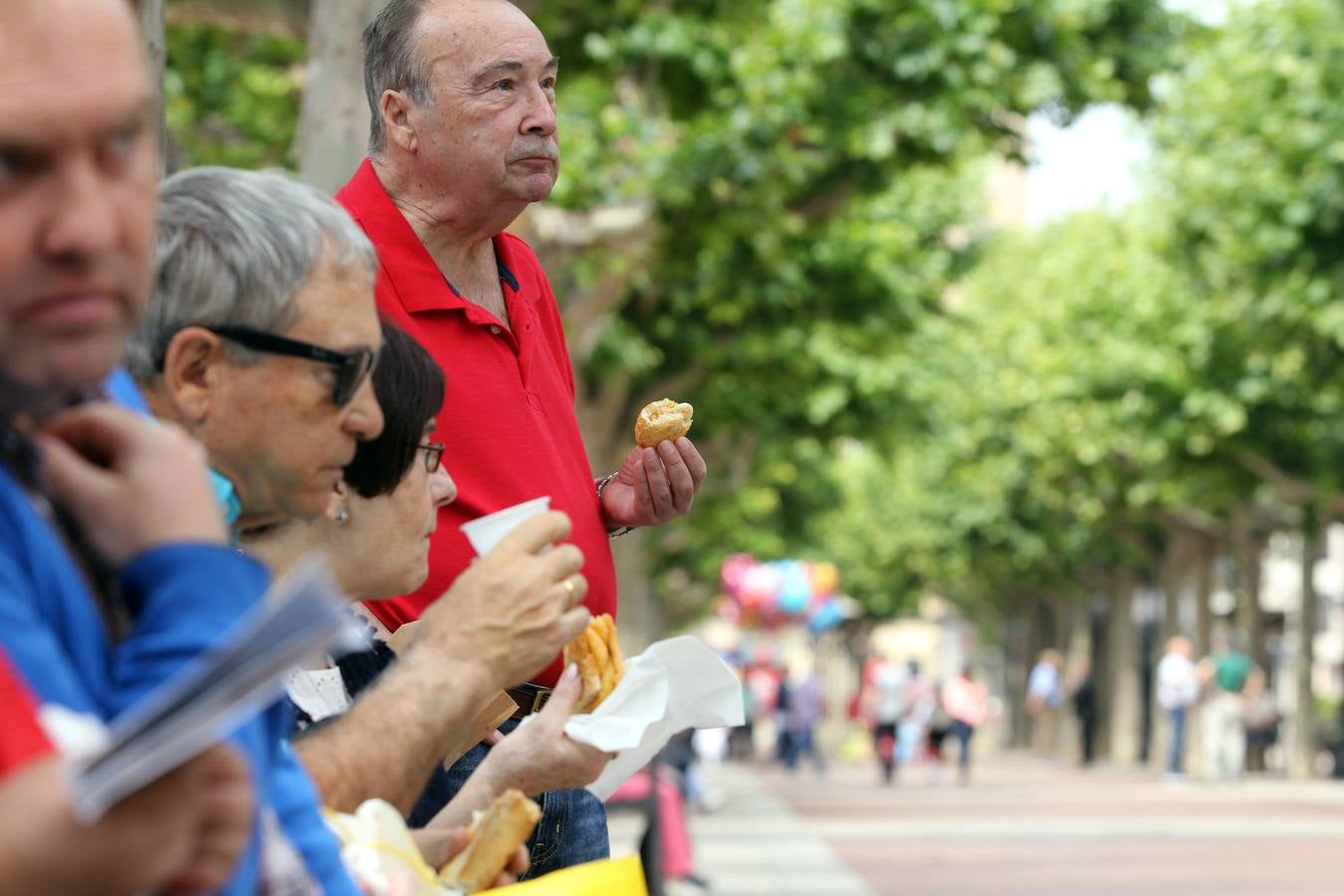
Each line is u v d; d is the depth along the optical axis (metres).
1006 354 49.16
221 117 18.34
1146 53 20.33
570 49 18.69
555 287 18.56
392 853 2.47
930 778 46.44
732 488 35.03
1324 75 29.75
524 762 3.12
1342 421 36.12
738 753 63.53
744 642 79.12
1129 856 21.84
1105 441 43.06
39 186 1.59
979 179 30.72
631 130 17.73
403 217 3.85
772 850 22.86
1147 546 55.09
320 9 8.20
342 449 2.52
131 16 1.67
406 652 2.72
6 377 1.63
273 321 2.40
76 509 1.69
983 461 53.41
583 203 17.42
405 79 3.90
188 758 1.46
